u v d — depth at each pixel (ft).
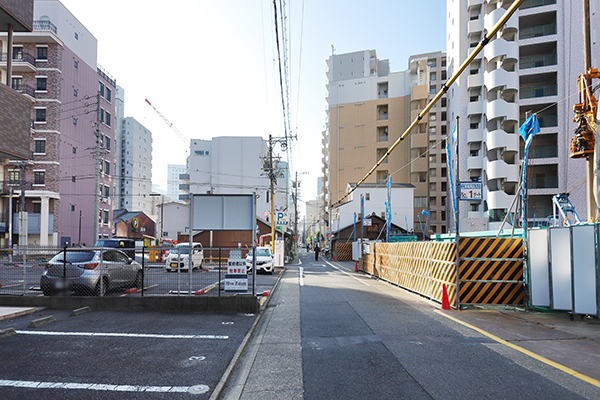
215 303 29.12
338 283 51.34
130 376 15.12
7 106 31.83
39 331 22.41
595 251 26.03
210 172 258.16
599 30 100.27
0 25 34.42
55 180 121.90
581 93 34.37
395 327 24.03
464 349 19.07
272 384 14.56
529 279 30.14
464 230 119.55
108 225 157.17
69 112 130.82
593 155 33.63
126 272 35.45
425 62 205.05
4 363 16.49
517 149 113.60
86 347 19.10
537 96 117.91
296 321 26.07
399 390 13.80
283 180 268.00
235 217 32.81
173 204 146.30
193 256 38.96
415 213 194.90
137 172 319.68
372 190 173.17
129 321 25.55
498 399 12.99
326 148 236.84
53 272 30.91
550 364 16.70
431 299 36.24
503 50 117.29
